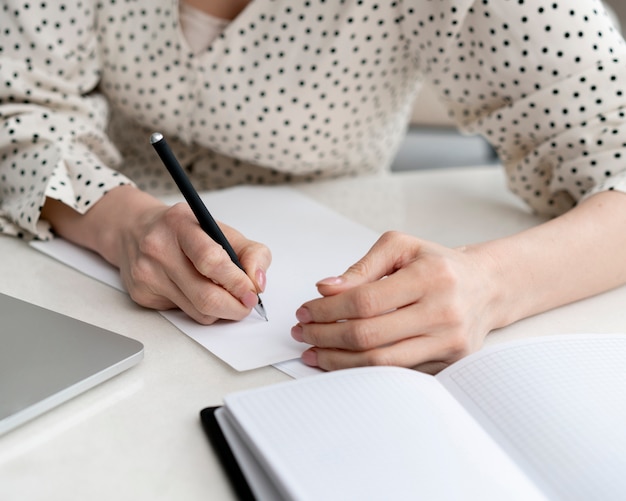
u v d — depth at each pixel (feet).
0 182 2.94
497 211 3.24
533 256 2.29
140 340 2.07
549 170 3.05
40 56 3.09
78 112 3.18
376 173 3.91
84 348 1.92
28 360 1.85
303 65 3.16
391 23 3.13
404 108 3.75
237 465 1.56
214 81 3.23
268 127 3.27
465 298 1.99
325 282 1.96
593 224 2.47
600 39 2.75
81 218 2.65
